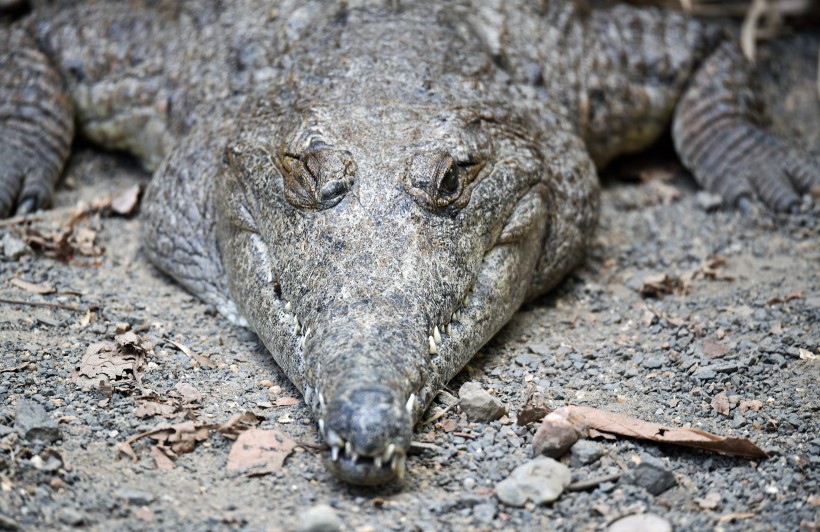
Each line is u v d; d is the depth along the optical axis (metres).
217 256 8.75
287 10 10.26
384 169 7.62
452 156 7.84
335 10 10.05
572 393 7.47
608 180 11.62
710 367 7.76
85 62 11.05
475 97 8.90
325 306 7.02
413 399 6.54
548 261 8.98
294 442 6.68
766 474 6.51
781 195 10.72
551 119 9.80
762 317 8.58
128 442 6.54
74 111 11.18
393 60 9.08
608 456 6.64
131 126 10.95
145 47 10.99
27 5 12.87
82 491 6.06
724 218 10.76
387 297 7.01
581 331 8.53
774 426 7.02
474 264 7.68
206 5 10.95
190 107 10.20
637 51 11.35
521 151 8.69
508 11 10.62
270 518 5.94
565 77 10.57
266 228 7.89
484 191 7.95
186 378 7.45
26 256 9.06
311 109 8.30
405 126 8.11
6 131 10.54
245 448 6.55
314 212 7.54
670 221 10.70
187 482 6.25
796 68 13.66
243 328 8.43
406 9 10.03
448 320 7.30
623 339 8.34
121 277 9.14
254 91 9.50
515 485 6.14
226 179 8.51
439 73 9.03
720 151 11.21
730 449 6.64
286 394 7.34
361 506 6.07
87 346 7.74
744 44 12.95
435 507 6.06
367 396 6.06
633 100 11.22
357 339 6.59
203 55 10.45
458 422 6.99
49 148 10.67
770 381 7.61
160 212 9.27
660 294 9.09
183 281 9.02
